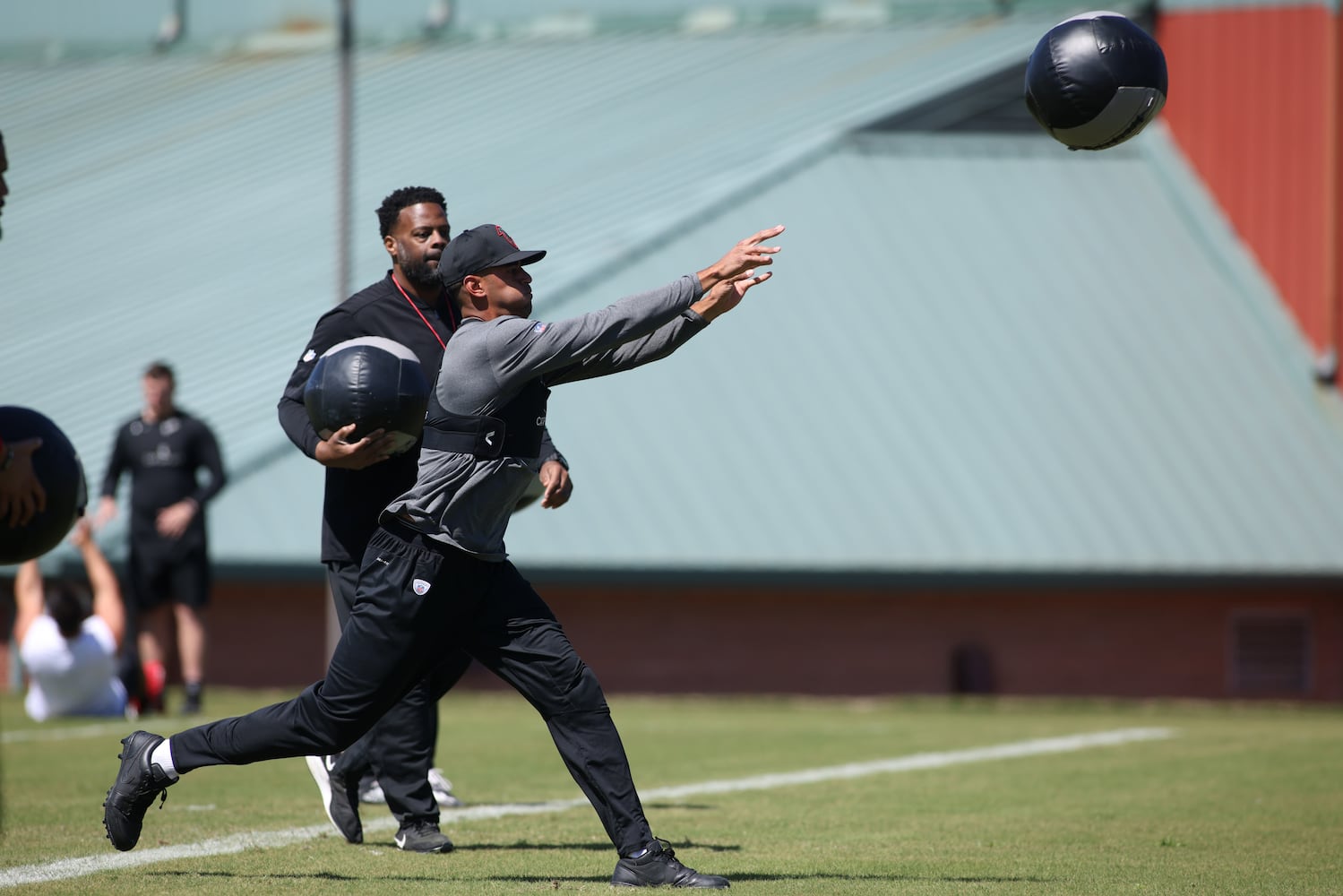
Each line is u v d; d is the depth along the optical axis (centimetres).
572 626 5588
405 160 8369
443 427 1725
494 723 4244
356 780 2083
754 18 10025
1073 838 2170
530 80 9606
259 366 6250
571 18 10419
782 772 3078
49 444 1739
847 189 6956
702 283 1728
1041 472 5872
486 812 2461
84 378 6456
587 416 5794
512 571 1802
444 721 4309
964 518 5675
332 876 1797
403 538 1720
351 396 1706
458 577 1725
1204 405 6281
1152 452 6016
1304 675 5869
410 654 1738
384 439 1725
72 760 3141
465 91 9481
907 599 5694
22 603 4278
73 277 7638
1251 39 7462
